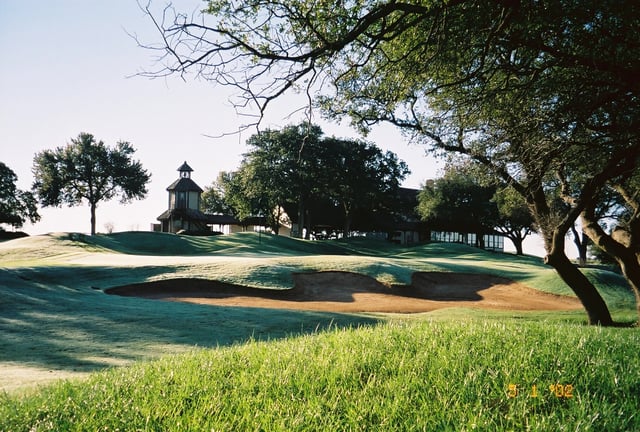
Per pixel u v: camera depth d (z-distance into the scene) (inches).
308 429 151.1
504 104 467.2
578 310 1013.2
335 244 2970.0
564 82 437.7
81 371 386.9
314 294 1213.7
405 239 3922.2
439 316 861.2
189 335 593.0
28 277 1120.8
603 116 486.3
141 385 199.9
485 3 350.0
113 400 180.7
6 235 2837.1
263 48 320.8
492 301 1228.5
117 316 725.9
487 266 1685.5
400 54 437.7
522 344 249.6
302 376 200.4
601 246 720.3
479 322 370.0
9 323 660.7
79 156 3567.9
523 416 156.6
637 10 347.9
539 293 1302.9
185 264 1381.6
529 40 399.5
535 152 457.4
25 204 3472.0
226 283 1205.7
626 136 465.7
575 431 142.5
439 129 654.5
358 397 177.2
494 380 190.1
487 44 366.9
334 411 166.6
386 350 240.5
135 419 161.5
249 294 1170.0
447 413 160.4
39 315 724.0
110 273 1250.0
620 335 311.3
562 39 410.3
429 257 2551.7
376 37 315.6
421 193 3412.9
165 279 1206.9
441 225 3555.6
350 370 206.8
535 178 543.8
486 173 674.2
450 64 438.0
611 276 1390.3
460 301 1224.8
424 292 1312.7
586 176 708.0
